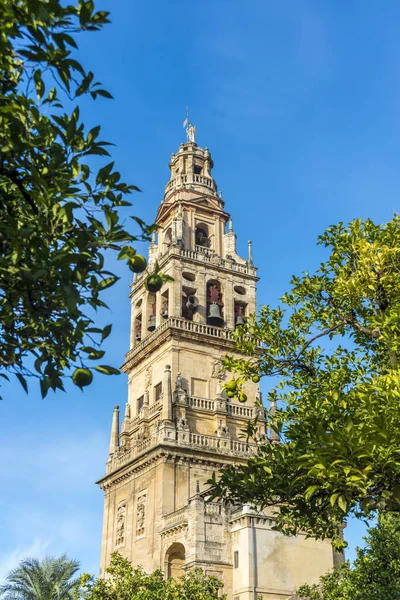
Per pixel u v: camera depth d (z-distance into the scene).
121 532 64.12
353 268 21.27
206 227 77.69
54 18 9.30
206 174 81.12
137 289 76.62
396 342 18.14
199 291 70.81
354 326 21.22
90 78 9.94
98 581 45.28
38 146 10.69
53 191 10.24
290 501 18.38
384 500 17.09
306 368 21.97
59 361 11.09
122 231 10.60
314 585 45.25
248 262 75.62
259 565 49.47
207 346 68.12
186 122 84.88
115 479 67.12
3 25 9.27
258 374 21.83
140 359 71.44
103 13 9.45
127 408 70.94
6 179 10.98
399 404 15.44
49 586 58.50
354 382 21.44
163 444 60.31
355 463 15.01
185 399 63.84
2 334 11.02
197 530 51.06
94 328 10.35
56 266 9.93
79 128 10.48
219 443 62.84
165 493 58.97
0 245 10.17
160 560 56.25
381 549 40.28
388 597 38.31
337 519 19.42
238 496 19.02
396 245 20.53
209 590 45.19
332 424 17.12
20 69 10.80
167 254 71.44
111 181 10.84
